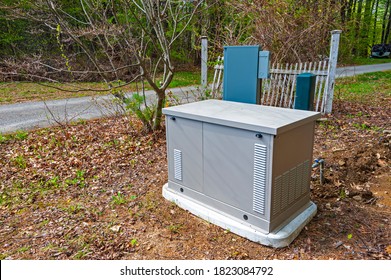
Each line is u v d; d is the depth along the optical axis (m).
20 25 9.53
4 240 2.39
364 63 18.03
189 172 2.68
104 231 2.47
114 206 2.91
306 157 2.43
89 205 2.96
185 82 10.95
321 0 6.44
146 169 3.80
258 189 2.19
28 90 9.29
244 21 6.90
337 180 3.11
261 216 2.23
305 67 5.77
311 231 2.39
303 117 2.26
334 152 3.86
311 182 3.12
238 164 2.27
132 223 2.59
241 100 2.99
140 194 3.13
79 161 4.00
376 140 4.18
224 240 2.32
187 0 4.69
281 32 6.18
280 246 2.19
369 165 3.42
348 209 2.66
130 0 4.89
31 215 2.80
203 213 2.57
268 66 2.76
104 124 5.49
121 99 4.81
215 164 2.43
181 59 13.64
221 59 6.54
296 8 6.43
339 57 10.88
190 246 2.28
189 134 2.57
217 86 6.55
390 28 25.05
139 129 4.98
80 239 2.37
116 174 3.68
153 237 2.39
